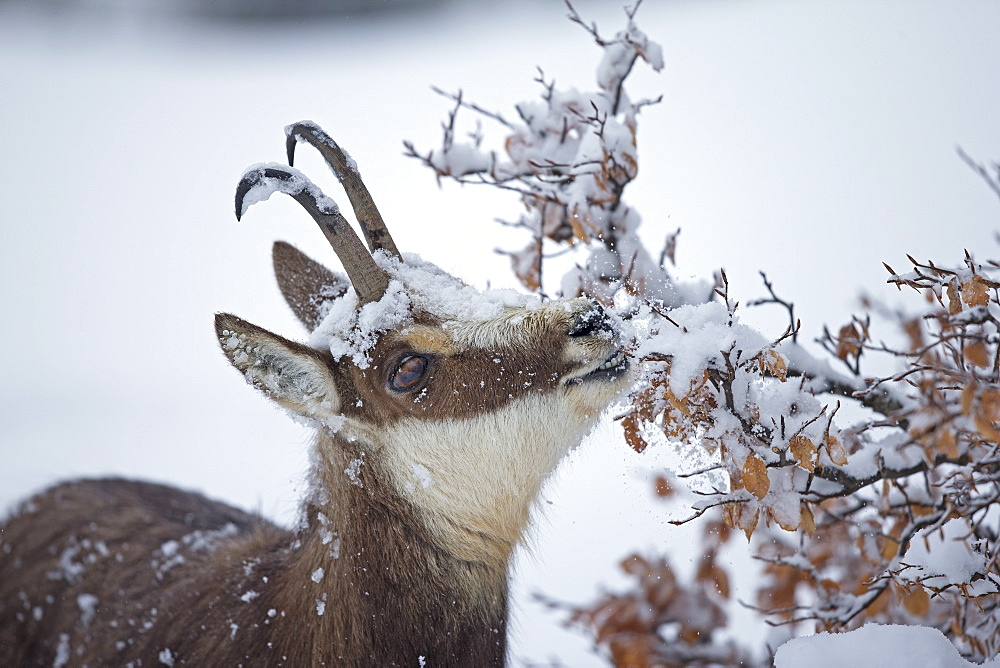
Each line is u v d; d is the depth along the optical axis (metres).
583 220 8.11
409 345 6.60
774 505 6.01
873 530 7.48
